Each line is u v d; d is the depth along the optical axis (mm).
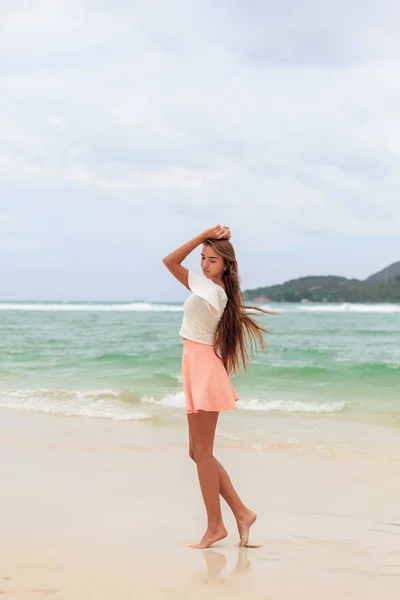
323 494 5312
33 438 7531
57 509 4684
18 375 13711
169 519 4500
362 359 16438
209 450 4008
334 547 3953
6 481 5539
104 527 4266
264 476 5926
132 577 3332
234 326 4023
